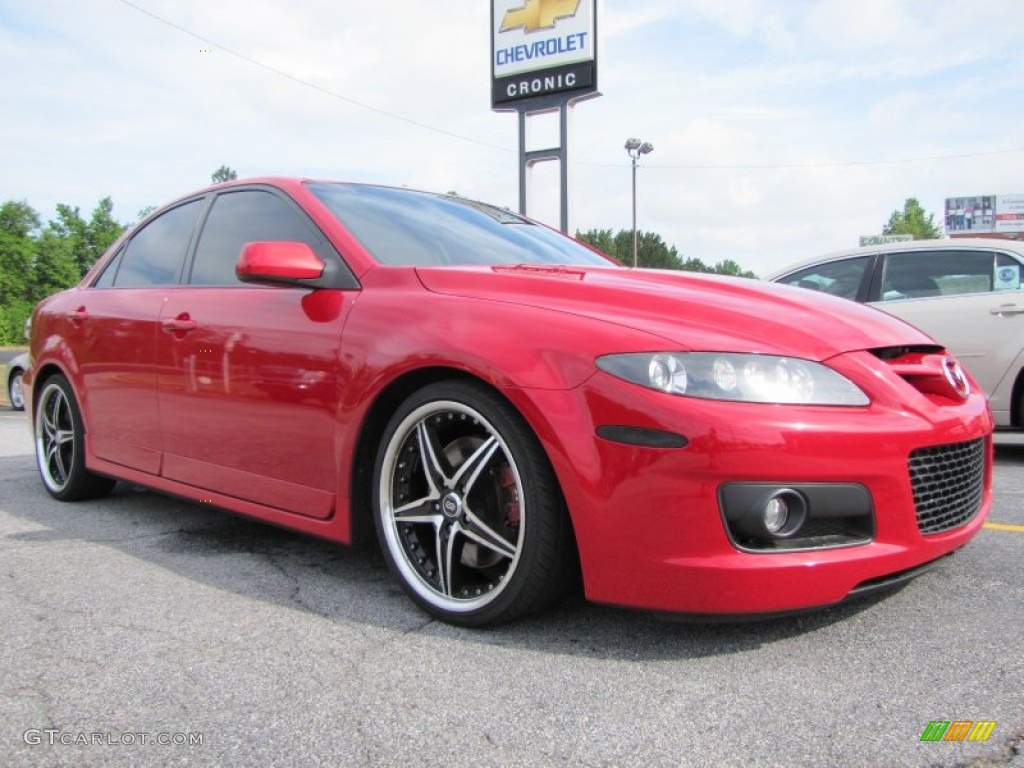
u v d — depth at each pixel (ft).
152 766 5.29
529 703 6.08
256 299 9.62
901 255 19.49
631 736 5.58
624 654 6.92
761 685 6.31
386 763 5.31
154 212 13.24
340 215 9.70
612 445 6.49
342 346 8.35
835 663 6.67
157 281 11.85
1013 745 5.39
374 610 8.11
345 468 8.29
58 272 208.95
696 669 6.61
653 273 9.08
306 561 9.86
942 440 7.11
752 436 6.24
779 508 6.38
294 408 8.81
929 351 8.13
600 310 7.33
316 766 5.28
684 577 6.32
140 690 6.36
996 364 17.54
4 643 7.29
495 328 7.32
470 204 12.03
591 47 52.54
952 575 8.82
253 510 9.45
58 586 8.90
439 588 7.80
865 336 7.52
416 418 7.82
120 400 11.77
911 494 6.84
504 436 7.10
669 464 6.31
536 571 7.00
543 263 10.39
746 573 6.23
